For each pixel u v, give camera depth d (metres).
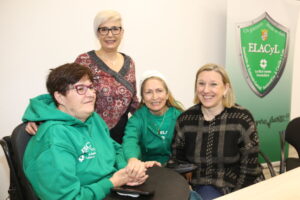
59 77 1.15
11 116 2.41
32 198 1.06
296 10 3.14
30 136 1.19
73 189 1.01
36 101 1.21
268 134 3.24
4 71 2.32
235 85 2.99
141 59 2.85
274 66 3.14
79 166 1.15
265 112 3.19
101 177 1.19
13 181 1.14
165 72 2.99
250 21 2.95
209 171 1.57
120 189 1.06
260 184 1.11
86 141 1.21
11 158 1.12
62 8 2.43
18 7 2.28
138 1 2.72
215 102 1.54
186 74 3.09
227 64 2.94
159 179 1.17
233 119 1.55
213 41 3.14
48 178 0.99
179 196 1.01
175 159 1.65
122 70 1.91
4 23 2.25
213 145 1.55
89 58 1.85
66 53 2.53
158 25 2.85
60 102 1.20
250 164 1.53
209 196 1.45
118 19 1.80
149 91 1.71
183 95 3.14
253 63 3.04
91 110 1.22
